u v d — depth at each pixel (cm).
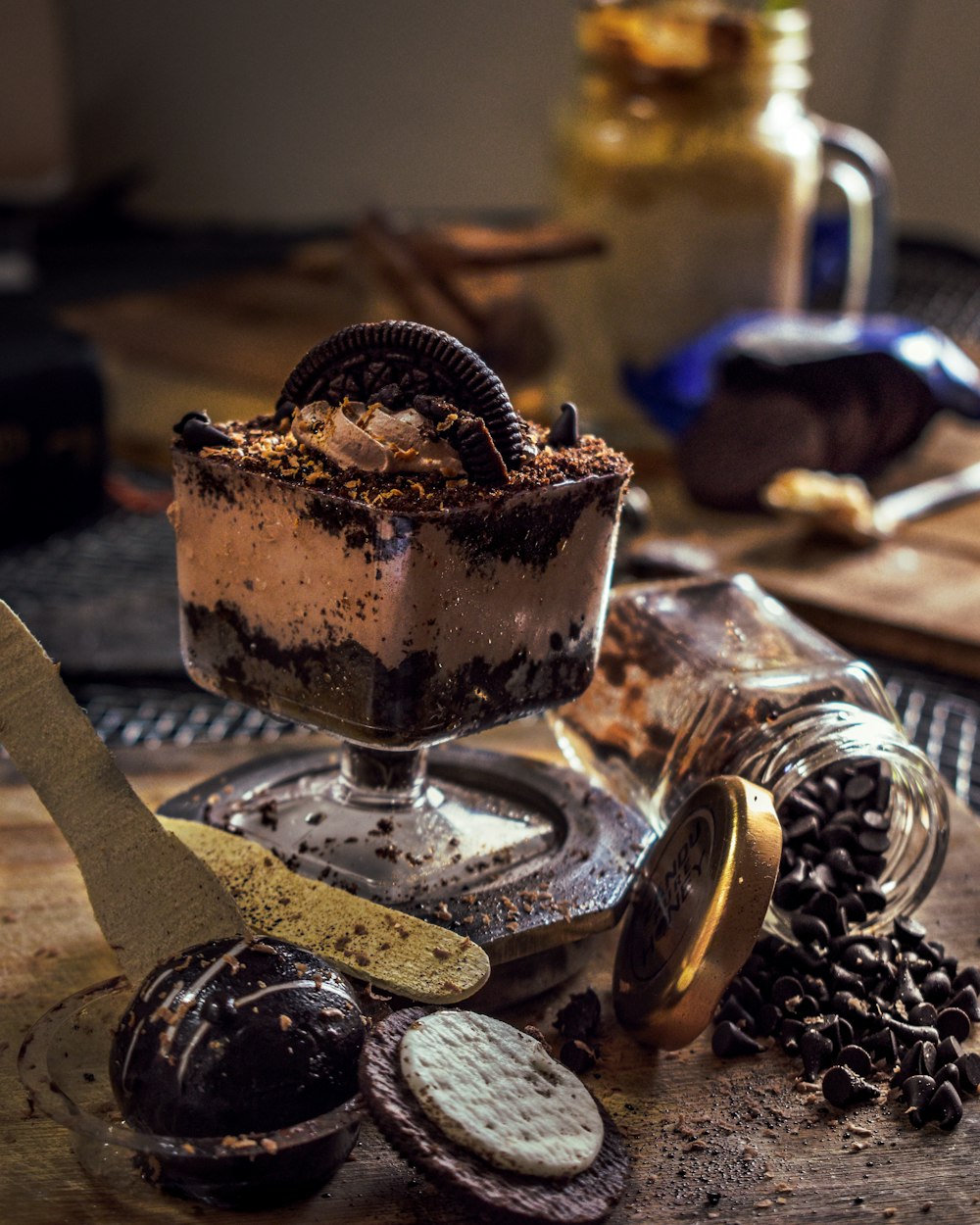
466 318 74
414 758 44
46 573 63
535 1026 42
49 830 47
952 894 47
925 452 81
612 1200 36
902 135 124
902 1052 41
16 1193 37
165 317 94
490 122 125
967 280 111
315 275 105
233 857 42
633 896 43
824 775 47
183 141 128
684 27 69
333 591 39
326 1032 37
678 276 72
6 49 112
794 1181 38
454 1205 37
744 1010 42
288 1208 37
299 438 41
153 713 54
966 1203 38
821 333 71
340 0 121
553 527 40
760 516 71
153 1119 36
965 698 58
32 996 42
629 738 46
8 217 121
